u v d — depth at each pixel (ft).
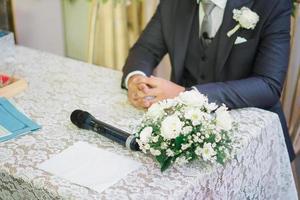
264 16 6.29
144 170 4.51
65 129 5.29
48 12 10.71
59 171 4.50
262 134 5.41
